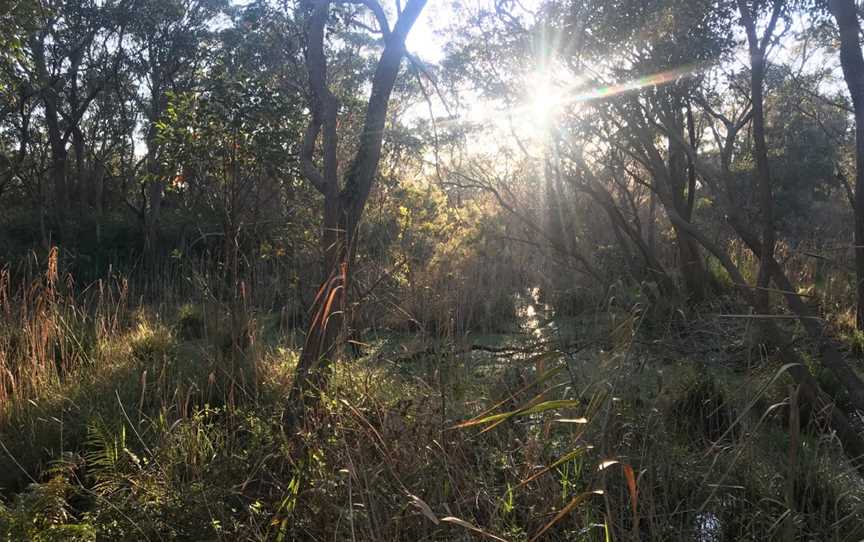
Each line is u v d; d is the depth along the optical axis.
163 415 4.83
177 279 10.73
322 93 5.25
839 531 3.59
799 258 11.08
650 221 11.38
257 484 3.93
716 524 3.60
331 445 3.54
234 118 6.56
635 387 4.67
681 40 6.39
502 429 4.02
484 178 9.62
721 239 12.29
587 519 3.22
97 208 21.47
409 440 3.57
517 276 10.27
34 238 18.78
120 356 6.92
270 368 6.19
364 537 3.03
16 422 5.41
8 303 7.14
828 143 16.27
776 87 9.50
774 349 5.69
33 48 19.36
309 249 7.63
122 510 3.64
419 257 8.11
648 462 3.66
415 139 10.05
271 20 9.04
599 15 6.41
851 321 8.02
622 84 6.54
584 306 7.89
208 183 6.98
